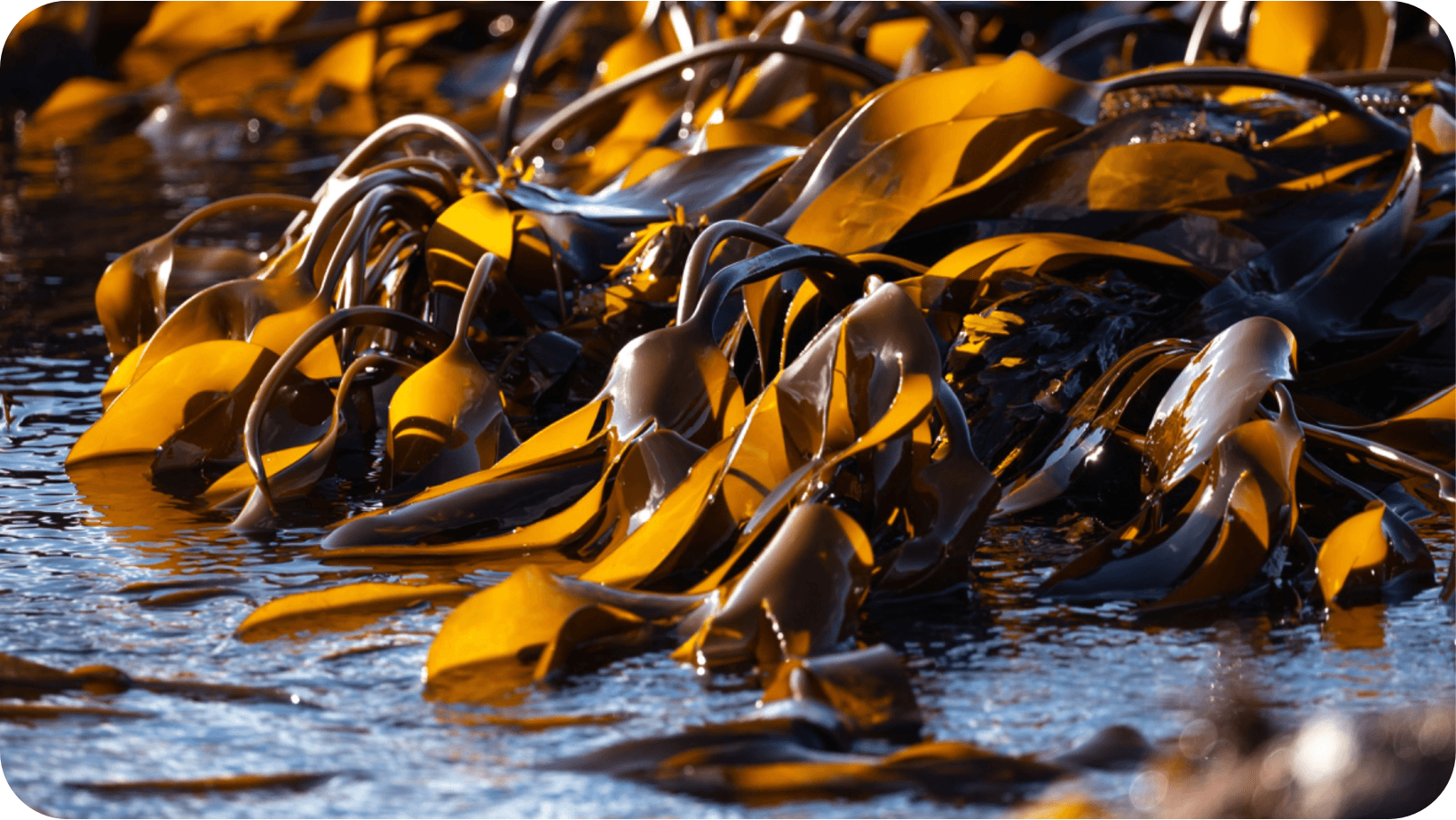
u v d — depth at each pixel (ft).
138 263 29.66
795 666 25.95
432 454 27.96
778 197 28.91
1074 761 25.67
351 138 54.44
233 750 25.82
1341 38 36.32
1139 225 28.99
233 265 32.63
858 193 28.63
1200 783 25.38
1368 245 28.73
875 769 25.61
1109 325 28.32
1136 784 25.53
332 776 25.70
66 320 31.04
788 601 26.27
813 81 38.09
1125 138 29.40
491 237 29.14
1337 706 26.02
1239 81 29.40
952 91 28.94
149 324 29.68
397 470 27.99
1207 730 25.67
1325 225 29.01
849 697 25.89
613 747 25.77
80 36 65.46
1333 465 27.84
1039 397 28.09
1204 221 28.96
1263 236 29.04
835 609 26.30
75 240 36.96
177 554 27.27
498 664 26.27
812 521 26.40
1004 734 25.88
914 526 26.86
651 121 43.14
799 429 27.04
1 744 25.86
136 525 27.58
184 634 26.55
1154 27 43.55
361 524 27.32
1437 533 27.37
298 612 26.63
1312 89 29.48
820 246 28.60
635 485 27.17
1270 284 28.76
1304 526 27.48
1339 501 27.61
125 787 25.66
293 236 30.12
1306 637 26.45
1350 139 29.53
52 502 27.86
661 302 28.94
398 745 25.85
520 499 27.50
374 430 28.84
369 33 61.57
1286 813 25.16
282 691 26.14
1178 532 26.89
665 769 25.67
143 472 28.27
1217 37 42.70
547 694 26.09
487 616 26.32
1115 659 26.32
